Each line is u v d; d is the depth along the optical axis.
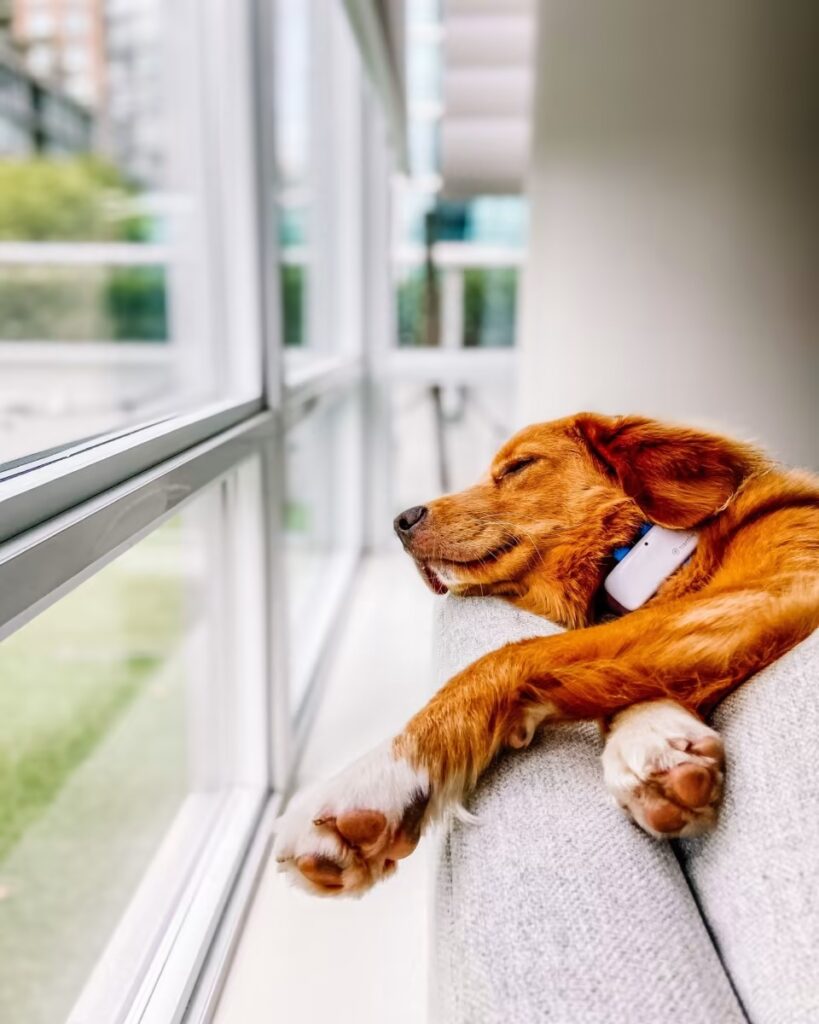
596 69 1.88
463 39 3.55
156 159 4.89
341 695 1.98
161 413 1.41
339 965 1.15
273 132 1.63
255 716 1.62
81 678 2.38
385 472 3.24
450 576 0.93
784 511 0.83
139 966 1.17
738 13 1.81
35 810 1.71
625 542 0.87
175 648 2.52
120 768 1.88
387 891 1.24
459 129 3.76
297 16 2.89
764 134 1.86
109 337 4.64
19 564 0.65
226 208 1.70
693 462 0.89
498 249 3.69
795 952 0.58
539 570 0.90
